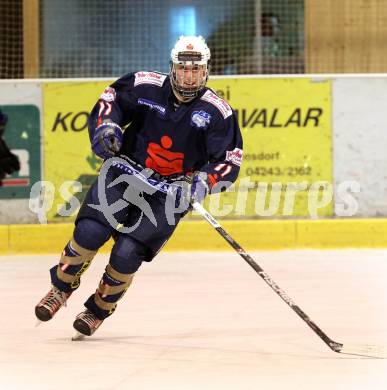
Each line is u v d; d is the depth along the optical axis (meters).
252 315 16.44
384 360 12.57
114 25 32.62
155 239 13.73
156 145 13.80
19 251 25.94
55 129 26.73
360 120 26.89
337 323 15.65
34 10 32.16
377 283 20.11
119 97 13.78
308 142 26.77
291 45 32.25
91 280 21.30
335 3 31.81
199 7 32.59
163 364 12.34
